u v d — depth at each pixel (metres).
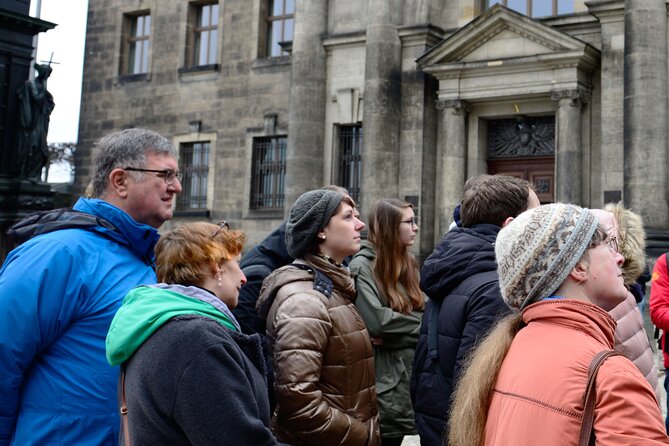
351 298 4.20
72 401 3.22
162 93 27.00
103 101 28.38
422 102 19.58
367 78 20.03
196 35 27.06
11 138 19.81
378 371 4.79
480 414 2.36
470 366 2.50
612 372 2.03
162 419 2.63
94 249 3.40
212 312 2.82
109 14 28.62
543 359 2.19
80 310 3.30
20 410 3.24
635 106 16.16
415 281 5.16
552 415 2.08
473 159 19.33
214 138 25.69
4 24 19.52
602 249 2.39
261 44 25.28
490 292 3.52
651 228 15.80
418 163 19.45
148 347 2.68
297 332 3.67
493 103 19.11
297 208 4.18
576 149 17.31
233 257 3.15
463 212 4.08
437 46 18.73
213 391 2.57
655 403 2.01
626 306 3.81
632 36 16.33
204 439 2.54
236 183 25.11
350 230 4.18
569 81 17.27
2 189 19.50
